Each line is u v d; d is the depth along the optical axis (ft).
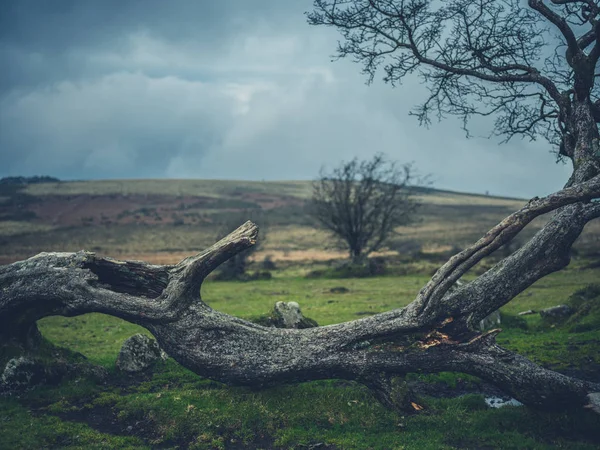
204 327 45.06
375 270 169.68
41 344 50.47
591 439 37.22
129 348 52.75
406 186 192.24
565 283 125.49
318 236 397.39
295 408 42.37
